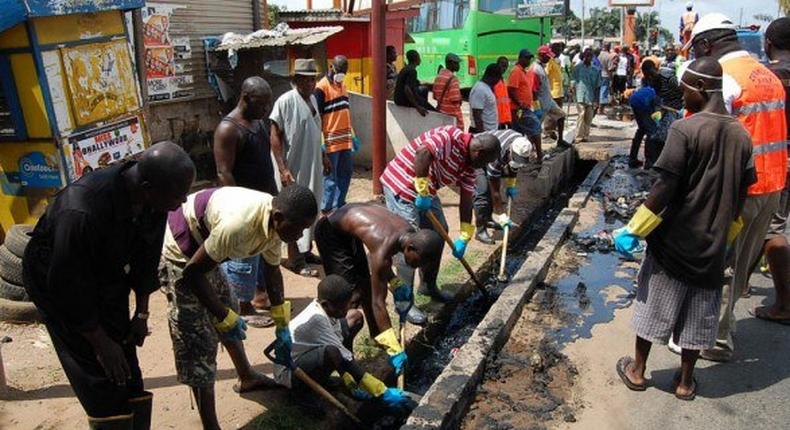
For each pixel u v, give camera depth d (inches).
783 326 186.4
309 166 222.5
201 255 116.0
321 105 261.7
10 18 191.5
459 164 196.5
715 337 144.1
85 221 92.0
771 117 156.9
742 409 147.6
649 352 164.9
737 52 161.9
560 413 148.3
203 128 373.1
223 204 116.2
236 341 142.6
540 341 182.4
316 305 152.9
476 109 336.8
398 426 154.2
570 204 317.4
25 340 172.2
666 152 133.1
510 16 580.4
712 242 135.5
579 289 219.8
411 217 197.5
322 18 509.7
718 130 130.7
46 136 213.5
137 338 114.3
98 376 103.5
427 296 206.7
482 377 163.8
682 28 573.3
